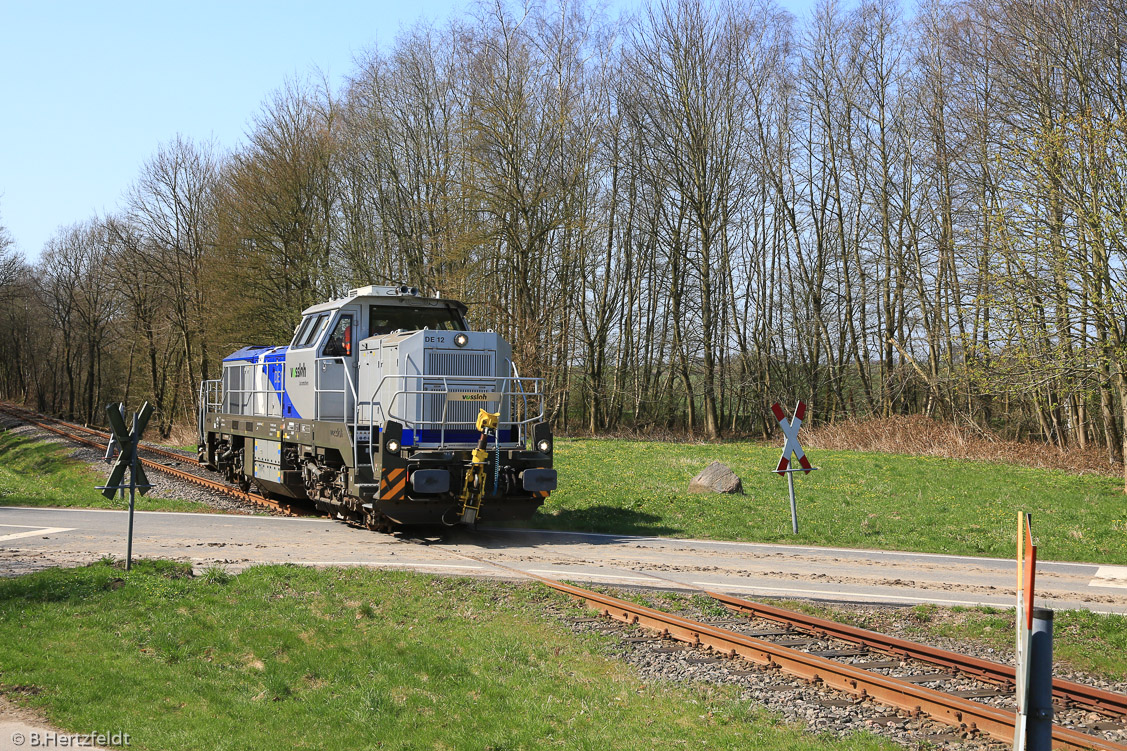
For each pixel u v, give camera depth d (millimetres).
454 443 13562
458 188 36062
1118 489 20672
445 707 6320
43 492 18203
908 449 30219
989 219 20828
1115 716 6531
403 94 40531
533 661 7410
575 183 39000
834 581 11188
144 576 9703
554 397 43656
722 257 44344
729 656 7734
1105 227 18266
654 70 43125
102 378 78500
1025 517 4219
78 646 7352
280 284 37531
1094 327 19344
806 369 45469
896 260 40219
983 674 7297
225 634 7852
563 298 42312
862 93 40875
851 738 5898
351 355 14656
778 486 20656
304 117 39438
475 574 10672
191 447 37969
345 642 7809
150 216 46406
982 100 32625
